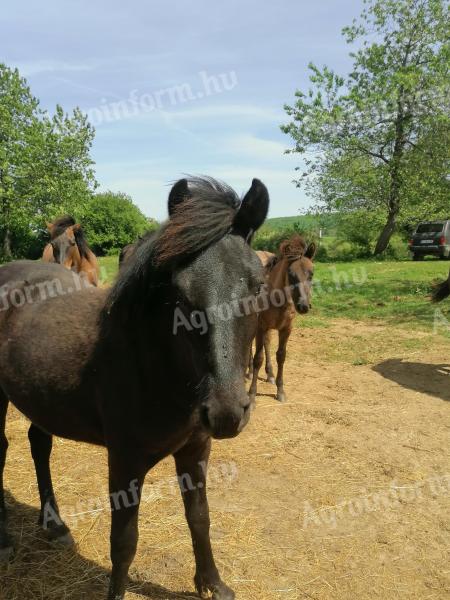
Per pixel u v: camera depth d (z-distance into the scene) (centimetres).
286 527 348
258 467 438
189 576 294
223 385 172
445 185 1881
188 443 244
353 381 691
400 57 2134
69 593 278
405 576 299
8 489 386
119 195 3559
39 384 258
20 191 2075
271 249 2041
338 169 2164
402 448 479
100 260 2502
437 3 2039
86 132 2003
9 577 289
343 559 314
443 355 815
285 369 752
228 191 216
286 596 281
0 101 2058
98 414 243
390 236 2464
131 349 217
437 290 795
